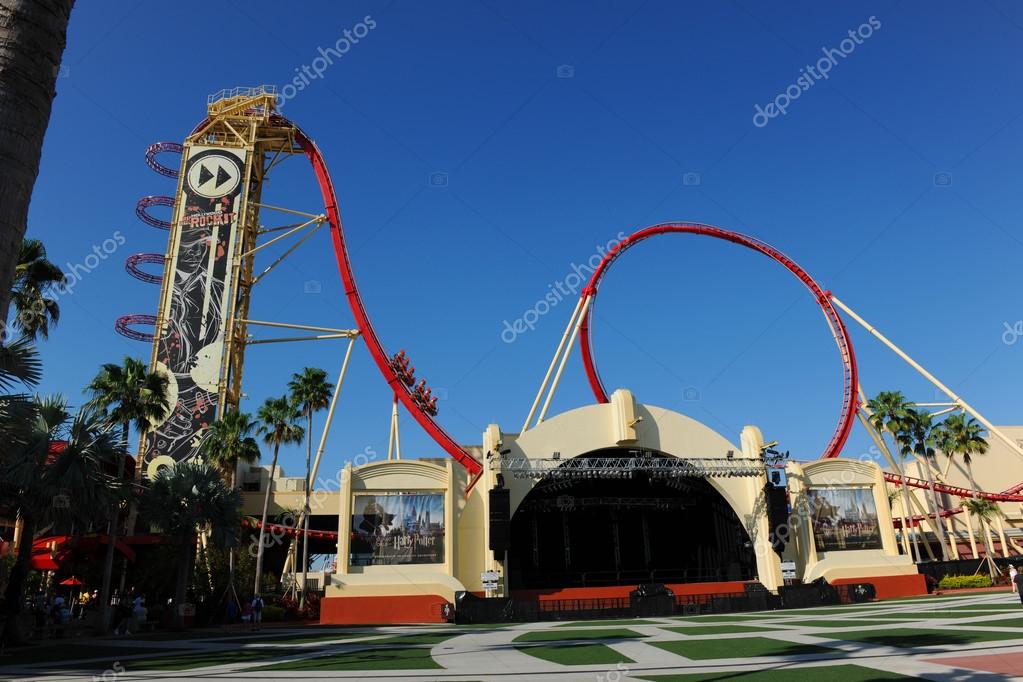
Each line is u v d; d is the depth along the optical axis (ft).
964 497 267.39
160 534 176.04
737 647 70.85
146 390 153.48
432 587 169.07
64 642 105.29
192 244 269.23
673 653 67.82
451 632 115.65
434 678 53.83
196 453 242.58
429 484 179.93
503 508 179.73
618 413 205.05
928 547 271.28
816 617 113.09
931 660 53.01
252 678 56.49
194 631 137.90
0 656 82.23
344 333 245.86
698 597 170.81
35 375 60.90
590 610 148.97
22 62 25.20
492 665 62.44
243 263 278.26
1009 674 45.21
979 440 255.91
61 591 188.44
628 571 224.74
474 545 182.60
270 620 183.93
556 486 220.84
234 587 175.32
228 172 280.72
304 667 64.64
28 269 112.37
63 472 111.45
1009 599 127.85
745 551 207.92
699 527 242.78
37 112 25.50
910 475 306.76
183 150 283.18
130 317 263.49
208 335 257.75
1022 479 314.96
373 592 168.14
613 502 221.66
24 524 108.27
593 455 218.18
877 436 257.75
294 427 206.80
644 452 209.05
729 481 204.64
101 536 155.84
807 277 255.50
